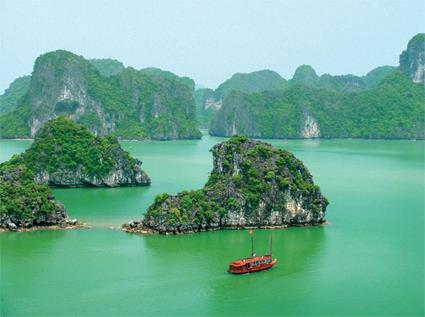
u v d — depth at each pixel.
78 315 72.06
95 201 138.75
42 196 111.19
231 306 75.25
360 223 116.69
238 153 115.25
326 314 73.31
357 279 84.56
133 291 79.12
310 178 116.38
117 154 163.62
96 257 92.06
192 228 106.38
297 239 103.75
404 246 100.25
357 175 192.38
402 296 78.69
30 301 75.69
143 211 126.19
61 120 169.12
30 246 97.31
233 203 108.56
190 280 83.12
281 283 82.69
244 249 96.88
